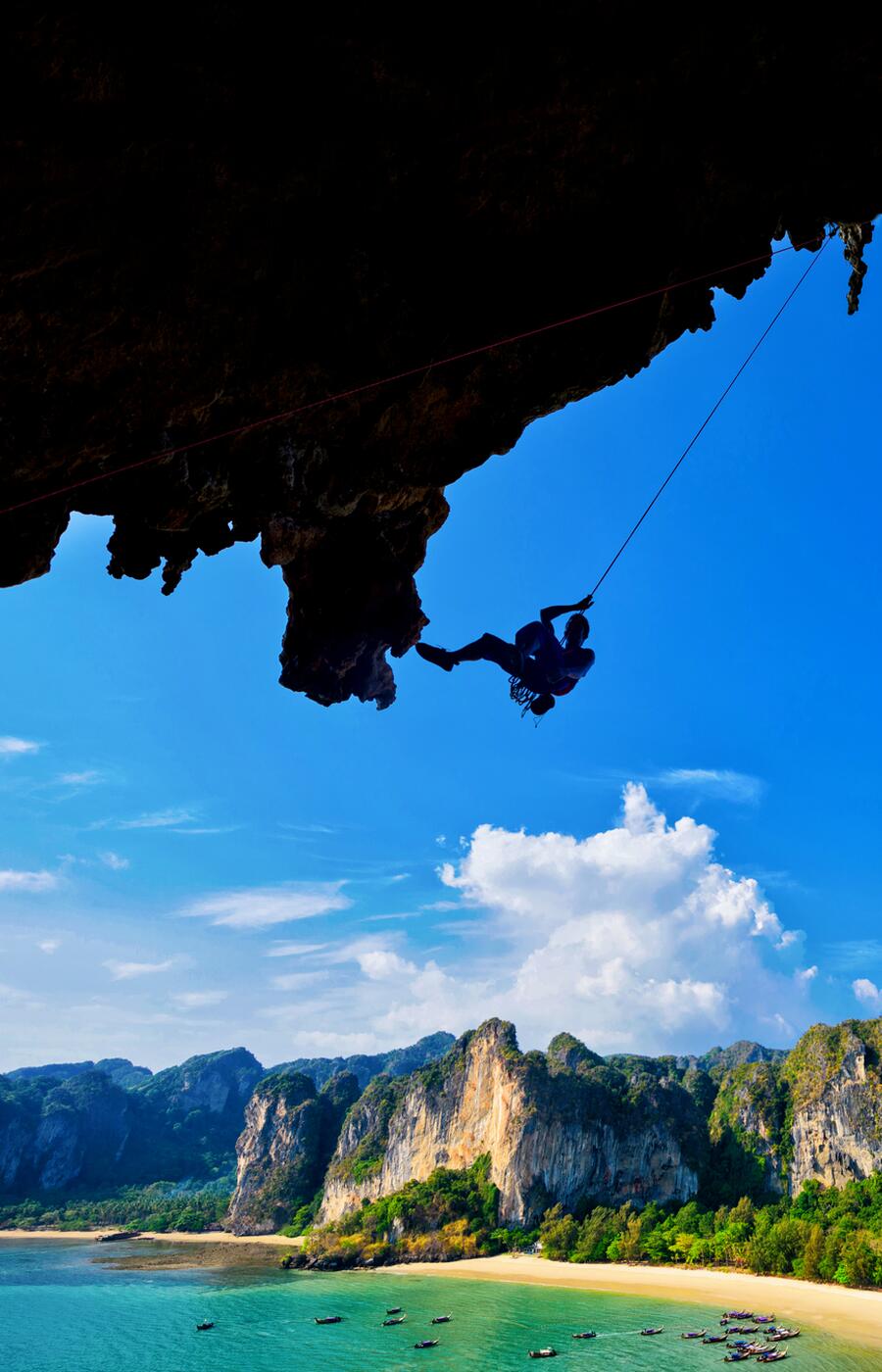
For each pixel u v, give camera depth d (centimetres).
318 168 805
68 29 663
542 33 775
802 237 1020
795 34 827
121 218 770
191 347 873
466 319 957
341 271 880
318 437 1028
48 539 1008
